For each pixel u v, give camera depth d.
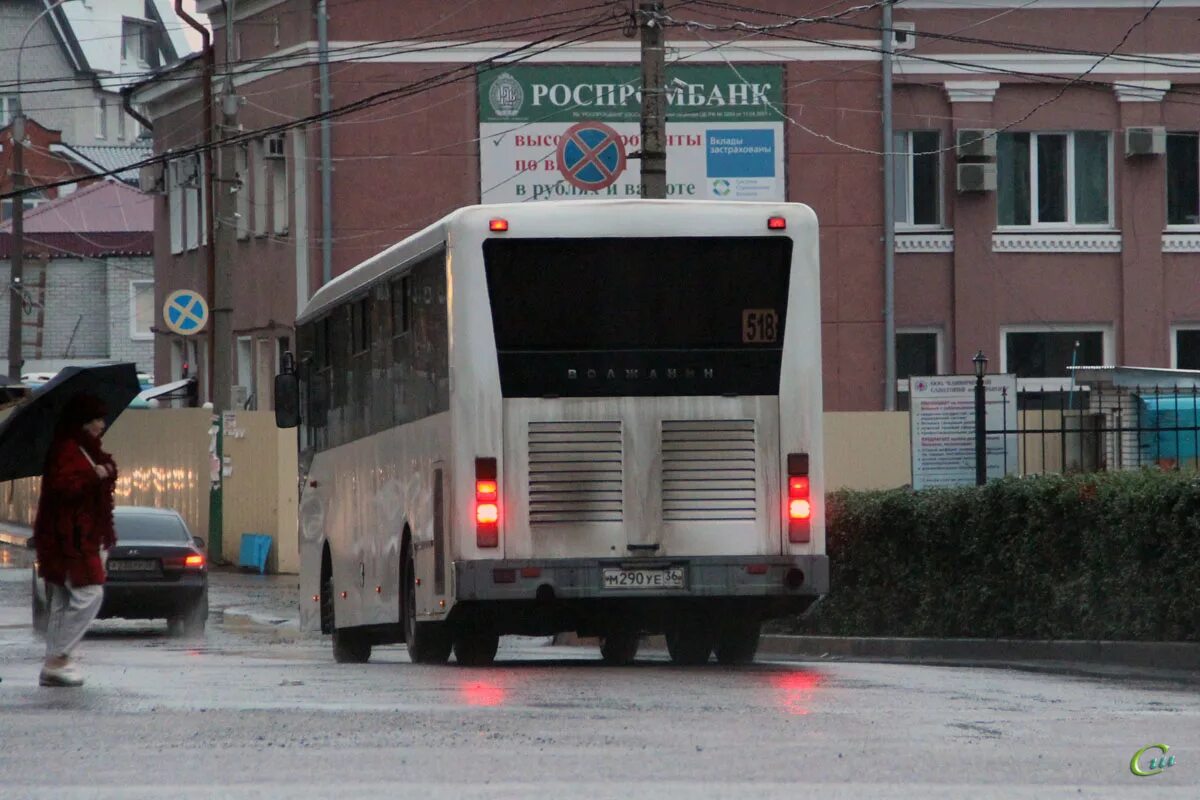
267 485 102.50
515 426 41.84
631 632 45.91
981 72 103.62
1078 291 105.19
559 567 41.62
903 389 104.44
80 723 29.52
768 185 101.94
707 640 47.69
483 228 41.94
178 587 70.31
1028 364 105.50
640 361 42.19
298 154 105.44
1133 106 104.50
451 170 101.50
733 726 28.84
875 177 102.50
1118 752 25.84
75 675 37.16
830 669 43.41
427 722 29.48
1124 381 70.19
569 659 53.78
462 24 101.38
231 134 92.31
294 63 104.69
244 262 115.00
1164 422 69.19
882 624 52.97
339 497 55.16
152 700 33.94
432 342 43.81
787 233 42.66
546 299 42.03
